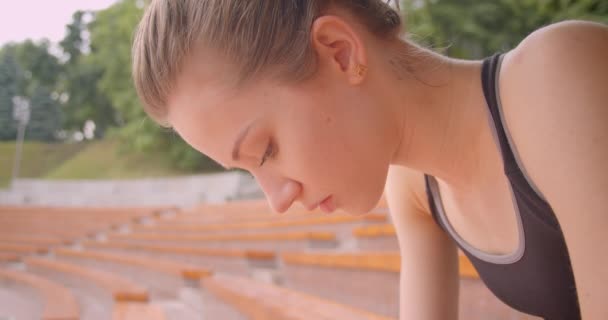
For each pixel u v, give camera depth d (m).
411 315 1.07
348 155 0.81
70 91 32.47
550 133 0.64
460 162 0.85
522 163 0.74
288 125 0.79
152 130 21.77
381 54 0.84
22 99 34.28
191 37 0.79
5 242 12.99
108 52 25.56
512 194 0.77
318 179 0.82
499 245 0.89
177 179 18.25
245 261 5.27
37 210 16.53
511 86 0.73
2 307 7.09
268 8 0.78
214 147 0.83
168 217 12.59
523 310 0.94
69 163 25.44
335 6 0.83
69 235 13.71
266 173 0.85
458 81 0.84
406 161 0.88
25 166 25.95
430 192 1.00
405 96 0.84
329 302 2.73
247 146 0.81
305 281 3.41
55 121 33.44
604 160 0.59
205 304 4.54
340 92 0.80
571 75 0.64
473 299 1.51
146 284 6.36
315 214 6.46
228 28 0.77
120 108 24.31
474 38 11.82
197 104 0.80
